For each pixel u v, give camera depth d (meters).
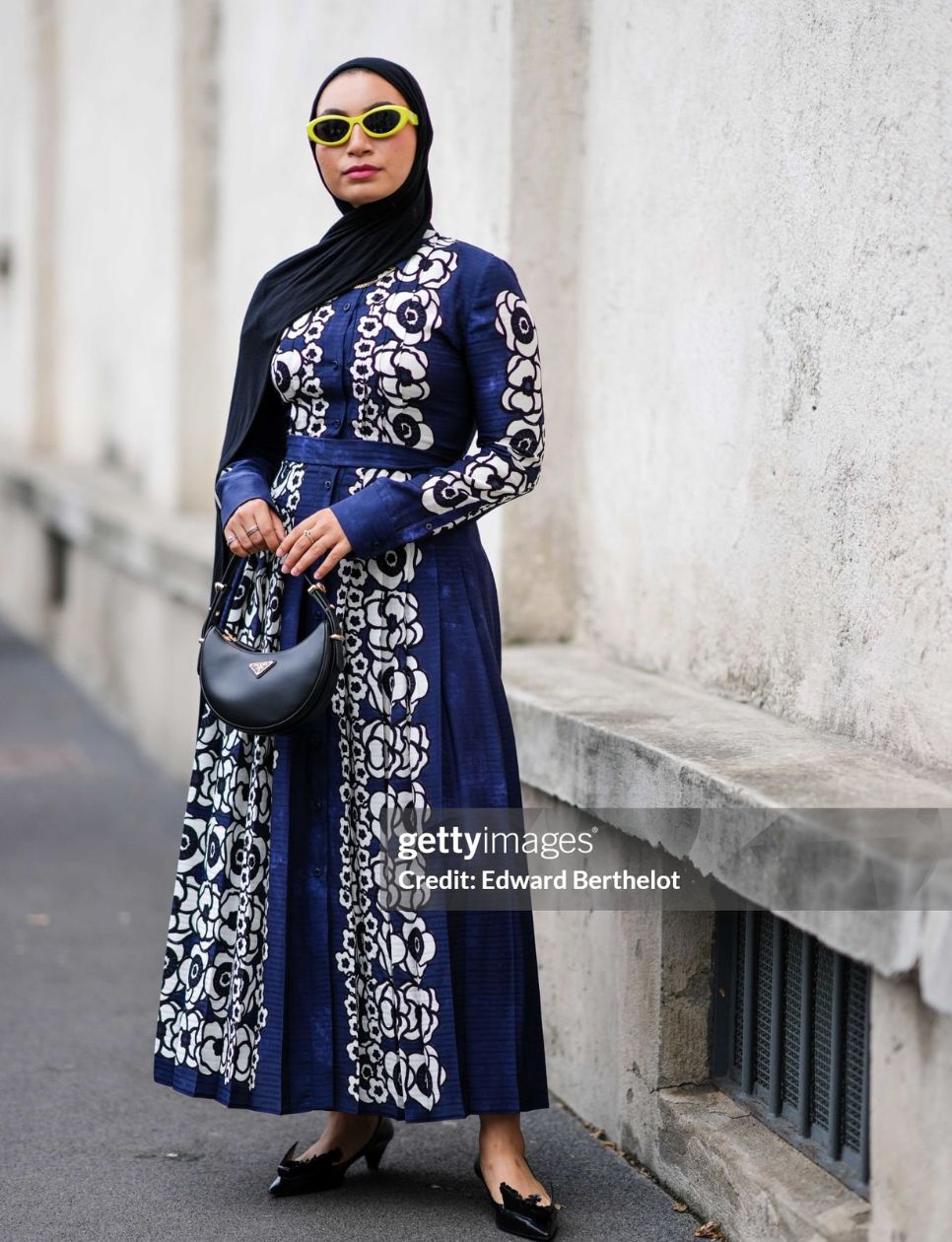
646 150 4.11
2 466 12.05
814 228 3.36
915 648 3.05
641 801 3.30
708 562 3.88
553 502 4.62
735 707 3.72
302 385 3.17
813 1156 3.18
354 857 3.18
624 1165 3.65
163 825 7.04
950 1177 2.49
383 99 3.11
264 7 7.10
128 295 9.45
